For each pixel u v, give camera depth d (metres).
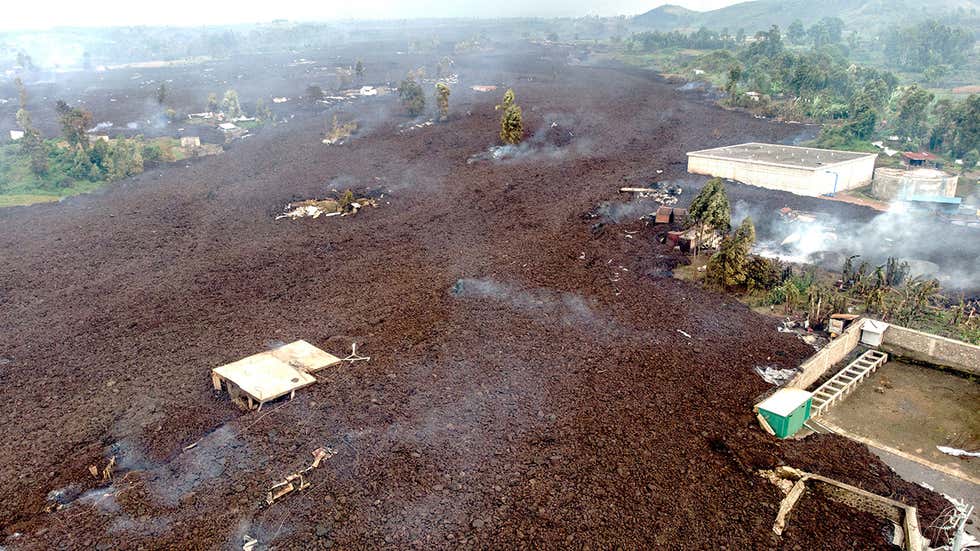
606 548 23.77
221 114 118.81
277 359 36.06
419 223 63.16
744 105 120.81
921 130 94.50
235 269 52.81
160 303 46.66
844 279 46.47
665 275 49.69
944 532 24.45
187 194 74.88
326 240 59.25
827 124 102.75
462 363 36.94
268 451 29.28
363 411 32.25
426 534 24.52
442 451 29.28
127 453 29.95
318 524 24.94
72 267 54.28
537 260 52.84
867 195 68.44
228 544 24.05
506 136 89.69
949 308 43.25
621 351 38.31
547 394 33.81
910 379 36.41
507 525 24.91
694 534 24.48
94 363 38.34
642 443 29.72
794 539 24.27
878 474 27.88
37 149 81.81
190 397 34.31
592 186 73.25
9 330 43.12
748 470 28.00
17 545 24.42
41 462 29.53
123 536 24.67
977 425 31.89
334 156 90.25
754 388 34.41
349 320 42.91
